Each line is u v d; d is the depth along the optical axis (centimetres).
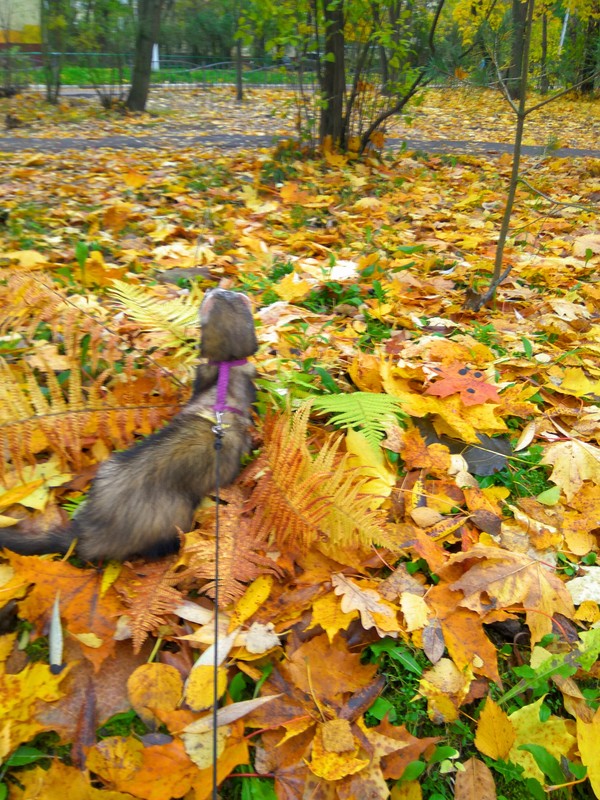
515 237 146
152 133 303
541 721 50
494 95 405
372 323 103
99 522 56
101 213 144
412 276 121
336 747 46
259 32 201
